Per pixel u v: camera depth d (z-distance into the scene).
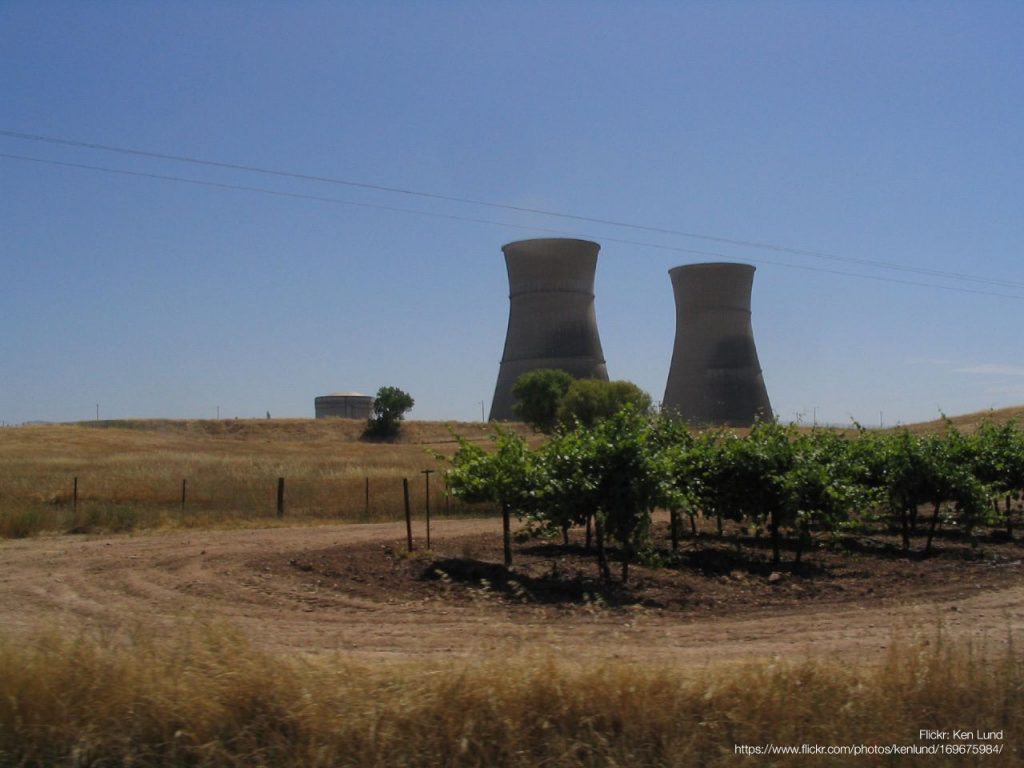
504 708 5.28
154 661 5.72
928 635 8.27
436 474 27.98
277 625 9.01
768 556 14.22
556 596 10.57
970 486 14.81
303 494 24.05
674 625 9.03
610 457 11.39
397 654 7.57
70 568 13.19
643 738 5.23
